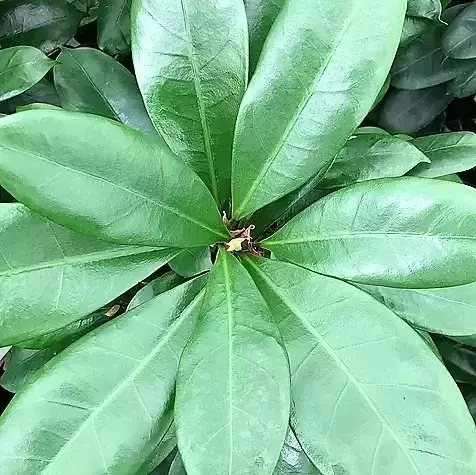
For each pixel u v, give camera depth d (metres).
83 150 0.28
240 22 0.34
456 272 0.31
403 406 0.31
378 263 0.32
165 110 0.35
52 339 0.37
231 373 0.29
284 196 0.37
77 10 0.47
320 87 0.32
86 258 0.33
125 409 0.31
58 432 0.31
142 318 0.33
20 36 0.46
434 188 0.31
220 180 0.37
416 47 0.56
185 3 0.33
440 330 0.36
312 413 0.32
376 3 0.31
